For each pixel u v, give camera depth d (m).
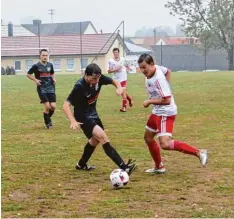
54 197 7.19
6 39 66.62
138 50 78.75
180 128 13.48
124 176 7.60
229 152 10.20
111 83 8.54
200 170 8.71
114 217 6.27
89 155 8.77
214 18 68.19
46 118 13.79
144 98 22.11
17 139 12.02
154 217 6.25
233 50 68.19
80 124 8.42
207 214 6.32
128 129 13.43
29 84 33.00
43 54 13.67
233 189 7.48
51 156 9.99
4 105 19.94
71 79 38.09
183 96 22.72
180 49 79.25
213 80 33.62
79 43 66.12
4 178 8.23
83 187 7.72
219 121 14.73
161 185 7.75
